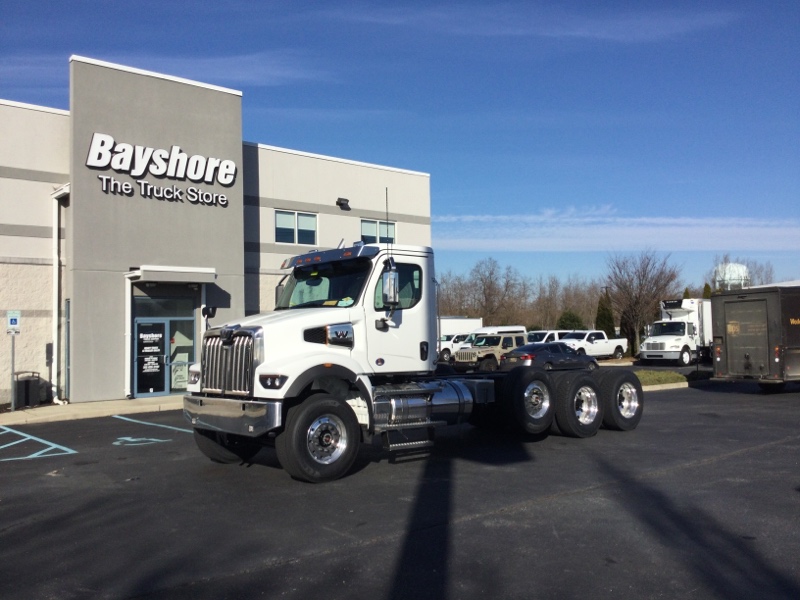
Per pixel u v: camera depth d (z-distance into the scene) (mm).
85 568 5785
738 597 5070
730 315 20422
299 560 5902
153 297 21000
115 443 12539
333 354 8984
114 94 20188
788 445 11359
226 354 9016
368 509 7516
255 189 24250
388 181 28141
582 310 74000
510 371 12016
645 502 7711
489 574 5547
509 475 9172
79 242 19438
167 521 7172
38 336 19750
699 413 15750
